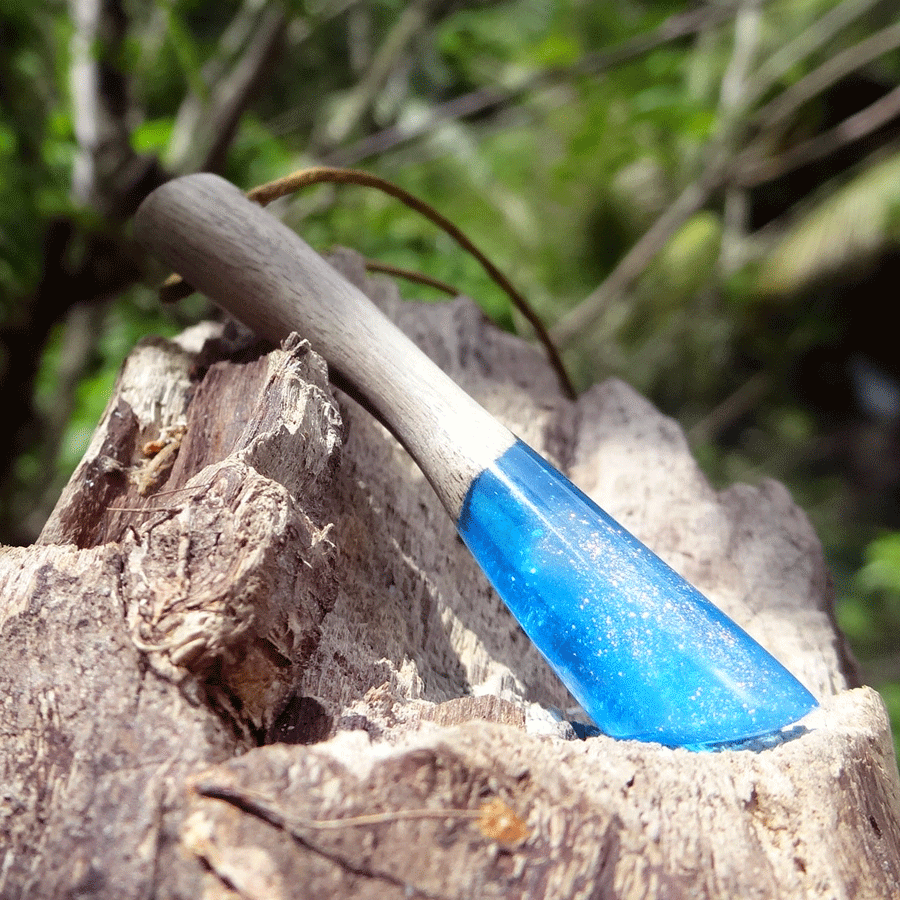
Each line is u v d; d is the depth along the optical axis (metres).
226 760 0.07
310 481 0.09
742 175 0.32
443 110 0.26
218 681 0.07
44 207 0.18
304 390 0.09
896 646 0.40
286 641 0.07
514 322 0.23
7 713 0.07
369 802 0.07
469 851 0.06
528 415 0.13
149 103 0.25
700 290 0.44
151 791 0.07
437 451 0.09
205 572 0.07
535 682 0.10
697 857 0.07
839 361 0.63
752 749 0.08
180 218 0.10
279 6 0.22
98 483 0.10
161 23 0.24
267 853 0.06
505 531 0.09
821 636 0.11
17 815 0.07
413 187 0.35
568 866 0.06
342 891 0.06
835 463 0.61
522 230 0.39
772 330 0.51
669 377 0.50
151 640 0.07
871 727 0.08
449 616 0.10
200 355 0.12
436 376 0.09
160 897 0.06
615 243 0.41
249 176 0.25
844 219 0.43
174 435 0.10
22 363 0.20
